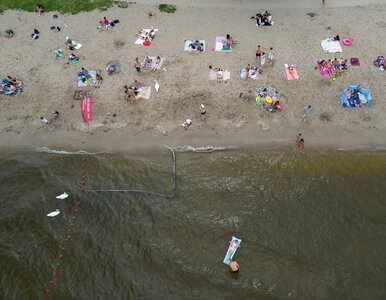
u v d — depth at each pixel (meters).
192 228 23.22
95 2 37.94
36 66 32.59
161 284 21.16
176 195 24.80
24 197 25.19
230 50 32.88
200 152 26.97
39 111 29.70
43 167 26.70
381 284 20.72
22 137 28.44
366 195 24.30
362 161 26.06
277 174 25.56
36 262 22.20
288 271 21.30
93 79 31.20
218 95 29.78
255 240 22.55
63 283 21.39
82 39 34.53
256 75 30.67
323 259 21.70
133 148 27.44
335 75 30.44
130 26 35.53
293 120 28.17
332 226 22.97
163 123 28.55
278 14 35.97
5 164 27.02
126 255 22.28
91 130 28.45
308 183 25.02
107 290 21.06
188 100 29.62
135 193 25.06
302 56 32.09
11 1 38.44
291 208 23.84
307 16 35.53
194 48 33.03
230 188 24.98
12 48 34.09
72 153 27.38
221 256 21.98
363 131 27.47
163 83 30.75
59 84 31.20
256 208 23.92
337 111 28.47
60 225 23.69
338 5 36.38
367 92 28.83
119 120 28.83
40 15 37.00
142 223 23.58
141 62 32.31
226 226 23.19
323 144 26.95
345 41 32.69
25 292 21.16
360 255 21.75
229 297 20.56
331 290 20.58
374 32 33.66
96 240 22.97
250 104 29.12
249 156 26.56
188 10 36.97
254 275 21.20
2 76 31.98
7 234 23.42
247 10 36.59
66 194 25.06
